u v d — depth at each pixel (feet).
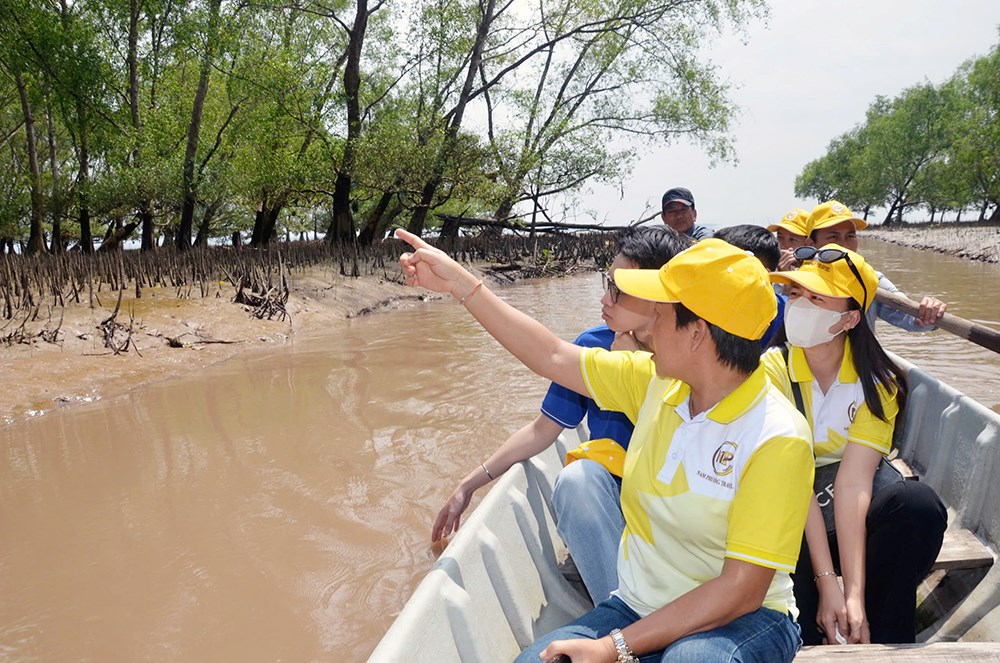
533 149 72.13
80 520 14.33
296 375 26.20
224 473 16.55
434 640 6.49
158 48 59.26
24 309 31.35
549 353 7.71
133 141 56.29
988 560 9.20
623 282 5.96
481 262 71.41
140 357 28.27
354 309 44.14
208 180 59.26
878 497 8.25
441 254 7.86
